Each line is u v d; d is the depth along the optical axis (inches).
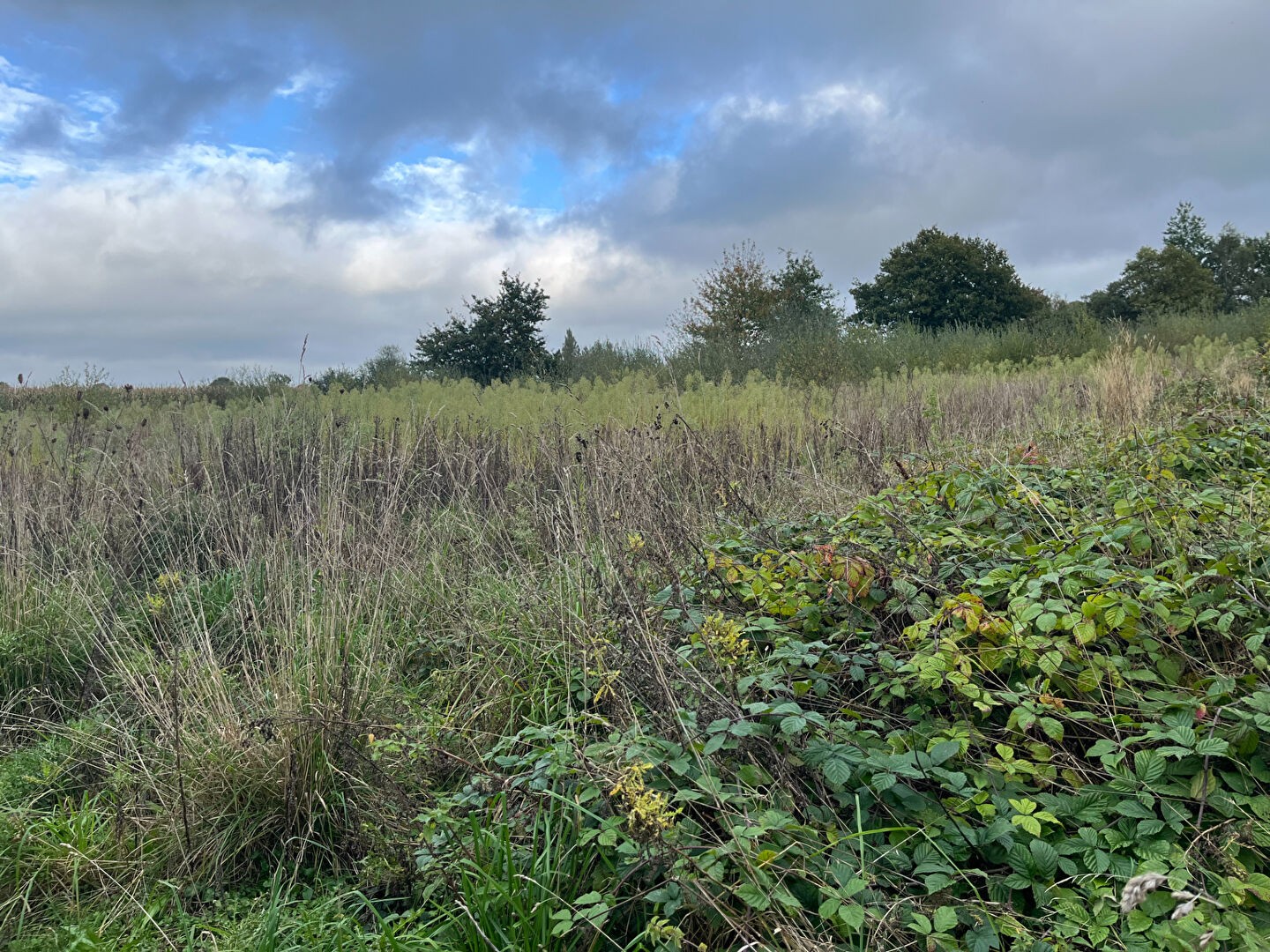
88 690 183.5
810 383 666.2
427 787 144.6
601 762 124.0
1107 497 190.1
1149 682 133.6
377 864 125.6
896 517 175.8
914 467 246.8
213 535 247.4
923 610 148.2
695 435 287.3
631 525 199.2
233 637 191.2
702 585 170.6
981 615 132.8
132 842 135.9
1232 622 135.3
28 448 335.9
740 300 1120.8
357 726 145.6
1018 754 127.1
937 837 110.4
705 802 114.0
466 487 283.7
